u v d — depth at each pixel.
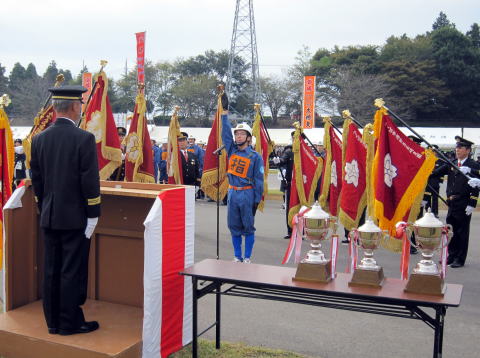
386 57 51.12
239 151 7.54
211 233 10.53
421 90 48.25
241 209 7.50
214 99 60.66
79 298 3.95
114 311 4.52
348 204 7.79
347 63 52.97
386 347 4.59
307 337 4.80
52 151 3.85
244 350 4.35
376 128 4.95
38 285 4.67
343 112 7.89
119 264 4.73
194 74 66.38
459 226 8.02
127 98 58.69
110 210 4.71
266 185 9.59
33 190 4.44
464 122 50.97
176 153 9.25
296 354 4.31
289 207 9.70
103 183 4.71
